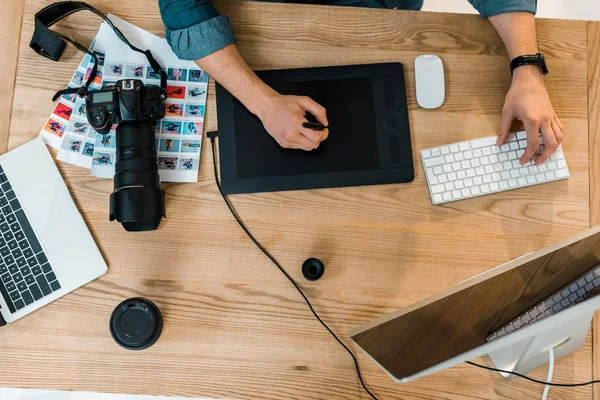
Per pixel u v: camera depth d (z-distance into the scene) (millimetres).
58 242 1047
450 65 1126
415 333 790
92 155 1077
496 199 1091
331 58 1119
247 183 1068
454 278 1073
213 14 1044
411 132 1104
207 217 1070
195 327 1043
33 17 1096
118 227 1061
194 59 1044
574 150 1110
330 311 1058
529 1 1086
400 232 1080
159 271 1056
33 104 1082
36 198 1057
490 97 1123
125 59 1096
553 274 847
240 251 1065
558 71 1132
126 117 960
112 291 1048
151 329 1020
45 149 1069
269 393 1038
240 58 1063
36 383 1021
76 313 1037
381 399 1043
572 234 1087
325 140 1083
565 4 1811
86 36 1098
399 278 1069
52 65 1091
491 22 1122
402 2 1368
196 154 1081
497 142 1087
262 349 1043
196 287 1054
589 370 1047
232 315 1049
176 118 1089
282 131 1042
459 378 1050
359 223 1079
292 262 1066
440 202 1076
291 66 1115
